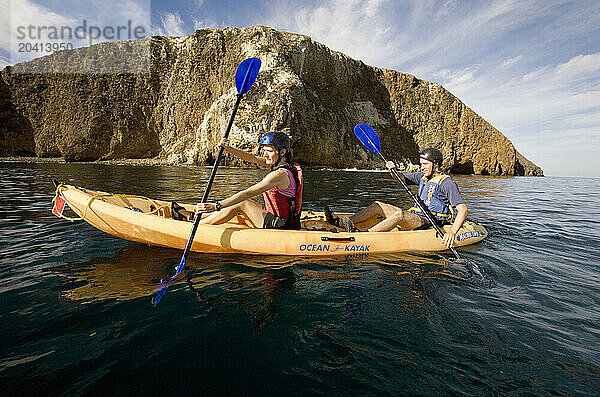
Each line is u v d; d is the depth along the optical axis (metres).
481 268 2.74
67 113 24.98
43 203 5.00
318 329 1.68
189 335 1.58
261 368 1.36
